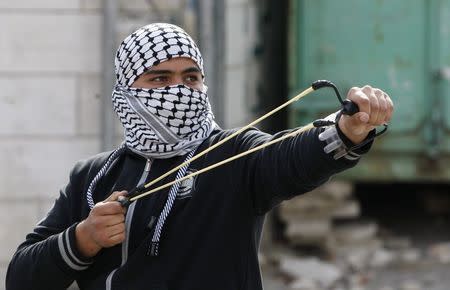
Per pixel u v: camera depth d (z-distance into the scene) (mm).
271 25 11195
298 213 10445
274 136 4020
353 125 3637
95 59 8734
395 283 9789
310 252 10516
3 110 8711
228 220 4039
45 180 8781
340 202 10500
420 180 10625
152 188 4145
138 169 4250
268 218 10633
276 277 10008
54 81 8734
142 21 8867
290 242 10664
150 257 4043
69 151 8781
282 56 11234
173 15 9023
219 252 4027
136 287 4039
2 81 8703
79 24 8711
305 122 10320
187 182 4102
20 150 8758
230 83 9734
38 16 8680
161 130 4152
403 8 10320
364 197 12109
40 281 4180
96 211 3996
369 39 10328
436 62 10352
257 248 4160
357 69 10352
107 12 8688
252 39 10555
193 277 4012
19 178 8773
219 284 4012
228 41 9617
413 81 10375
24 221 8812
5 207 8789
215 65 9312
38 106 8734
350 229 10680
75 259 4078
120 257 4121
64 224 4410
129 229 4102
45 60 8711
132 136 4262
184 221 4055
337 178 10516
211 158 4129
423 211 11734
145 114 4156
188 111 4145
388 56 10344
